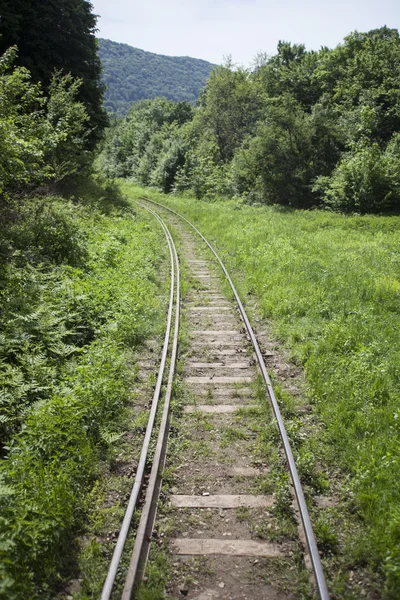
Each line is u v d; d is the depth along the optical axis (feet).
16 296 31.53
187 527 16.16
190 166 154.10
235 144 196.13
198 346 31.55
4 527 14.40
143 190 164.14
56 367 26.05
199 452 20.24
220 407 23.81
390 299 39.09
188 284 46.52
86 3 89.97
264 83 198.59
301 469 18.60
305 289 41.68
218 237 72.13
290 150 120.16
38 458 18.58
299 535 15.58
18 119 47.16
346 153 117.80
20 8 77.15
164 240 69.67
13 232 41.88
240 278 49.16
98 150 111.45
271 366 28.78
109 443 20.40
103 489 18.02
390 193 97.40
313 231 77.71
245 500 17.38
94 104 96.07
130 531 15.66
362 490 17.46
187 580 14.03
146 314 36.09
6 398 21.93
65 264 41.73
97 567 14.42
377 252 57.26
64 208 52.90
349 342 30.40
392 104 130.52
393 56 144.56
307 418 23.07
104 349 28.04
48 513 15.49
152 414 22.17
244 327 34.81
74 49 87.10
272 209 111.65
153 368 28.22
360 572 14.43
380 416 22.36
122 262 47.98
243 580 14.10
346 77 153.17
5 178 40.70
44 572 14.20
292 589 13.78
